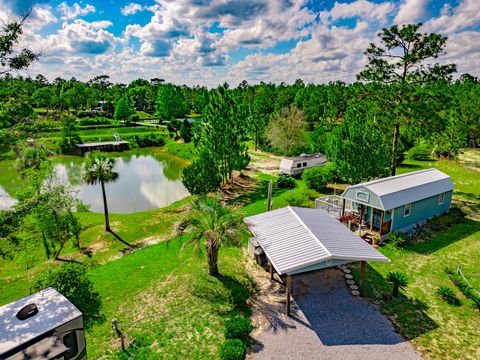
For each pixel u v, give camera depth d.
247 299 15.62
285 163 41.44
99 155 26.45
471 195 30.78
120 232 26.41
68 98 105.56
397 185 23.17
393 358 12.04
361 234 22.00
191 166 33.62
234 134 37.66
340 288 16.53
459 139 40.38
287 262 14.30
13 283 18.83
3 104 17.16
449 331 13.45
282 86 134.38
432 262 19.05
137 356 12.13
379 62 29.70
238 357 11.62
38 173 22.55
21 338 9.97
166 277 17.61
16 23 15.12
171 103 105.44
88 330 13.65
